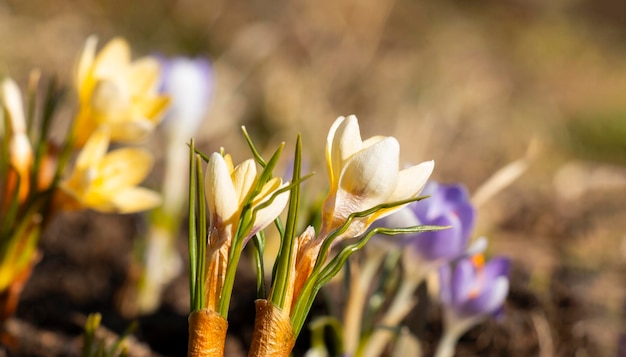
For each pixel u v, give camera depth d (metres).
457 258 0.58
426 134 1.29
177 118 0.81
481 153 1.40
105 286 0.86
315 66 1.66
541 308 0.76
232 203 0.46
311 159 1.19
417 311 0.63
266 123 1.34
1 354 0.67
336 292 0.74
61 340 0.70
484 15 2.64
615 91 2.03
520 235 1.04
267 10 1.86
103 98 0.59
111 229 0.97
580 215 1.10
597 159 1.55
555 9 2.86
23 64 1.34
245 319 0.75
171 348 0.75
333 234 0.46
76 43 1.52
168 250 0.83
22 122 0.59
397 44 2.01
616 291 0.85
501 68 2.05
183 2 1.84
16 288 0.60
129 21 1.77
